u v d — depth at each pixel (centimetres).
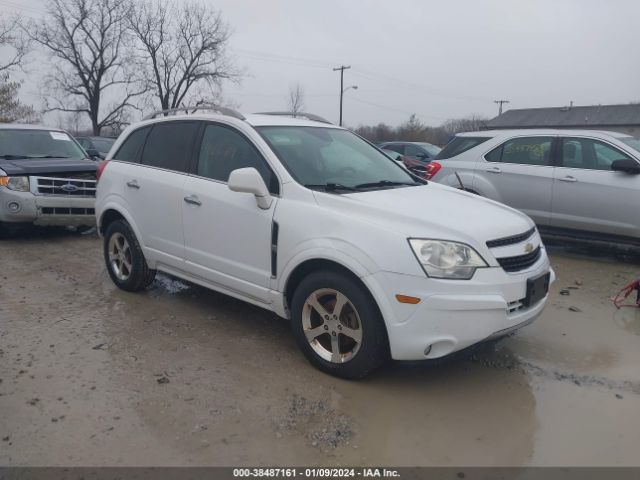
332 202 368
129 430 303
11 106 3228
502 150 789
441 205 379
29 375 363
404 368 387
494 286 330
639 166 666
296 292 378
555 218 738
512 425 320
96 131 4344
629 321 494
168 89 4597
